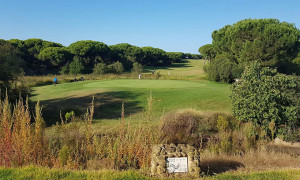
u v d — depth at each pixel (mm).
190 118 12531
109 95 22969
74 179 5461
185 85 29844
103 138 9133
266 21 36125
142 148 7547
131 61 80438
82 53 67812
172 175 5988
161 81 35031
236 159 7949
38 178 5398
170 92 24094
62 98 22594
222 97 21938
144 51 86312
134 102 20500
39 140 7180
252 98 12391
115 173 5902
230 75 37000
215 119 13031
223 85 32781
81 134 8930
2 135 6906
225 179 5840
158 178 5820
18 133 7250
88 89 26234
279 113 12312
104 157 7641
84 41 70375
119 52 83688
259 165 7402
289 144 11141
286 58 37250
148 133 8273
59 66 69812
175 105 19391
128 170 6246
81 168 6574
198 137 11469
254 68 13242
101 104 19750
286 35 33062
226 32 43125
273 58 34625
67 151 6988
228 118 13227
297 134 11625
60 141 8219
